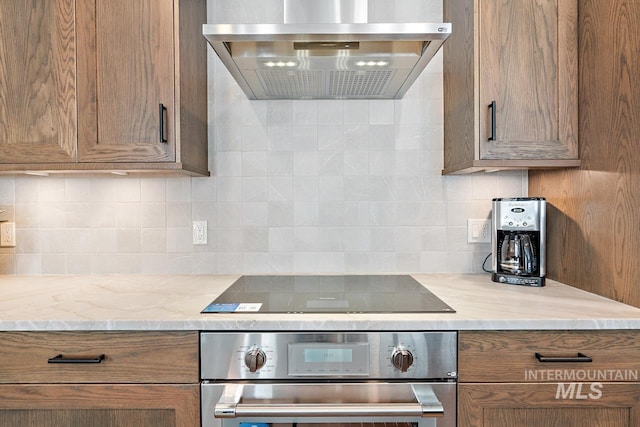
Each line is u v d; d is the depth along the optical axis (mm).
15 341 1159
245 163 1808
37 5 1442
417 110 1807
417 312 1195
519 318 1140
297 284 1596
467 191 1798
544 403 1154
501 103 1439
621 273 1284
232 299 1355
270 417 1129
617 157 1284
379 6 1789
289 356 1146
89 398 1157
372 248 1805
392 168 1796
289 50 1329
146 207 1803
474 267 1802
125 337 1159
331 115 1805
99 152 1450
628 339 1147
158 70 1440
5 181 1793
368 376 1147
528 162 1448
